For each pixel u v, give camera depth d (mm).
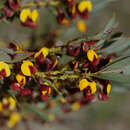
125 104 882
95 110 833
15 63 268
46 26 362
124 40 294
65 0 317
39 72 268
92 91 265
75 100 329
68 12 322
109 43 292
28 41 349
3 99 295
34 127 666
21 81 267
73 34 354
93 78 270
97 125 836
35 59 267
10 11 303
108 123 865
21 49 276
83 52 271
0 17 305
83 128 805
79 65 270
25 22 308
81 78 268
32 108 321
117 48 300
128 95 886
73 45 279
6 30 490
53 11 324
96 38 274
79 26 352
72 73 269
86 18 323
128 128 876
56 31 355
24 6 310
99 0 333
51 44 307
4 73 263
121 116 879
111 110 860
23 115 353
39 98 306
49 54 274
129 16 878
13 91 279
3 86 277
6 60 264
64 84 277
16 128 376
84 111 818
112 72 270
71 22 340
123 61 270
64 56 275
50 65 269
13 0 301
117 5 866
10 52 265
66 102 331
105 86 271
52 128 733
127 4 883
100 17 825
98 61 268
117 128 864
